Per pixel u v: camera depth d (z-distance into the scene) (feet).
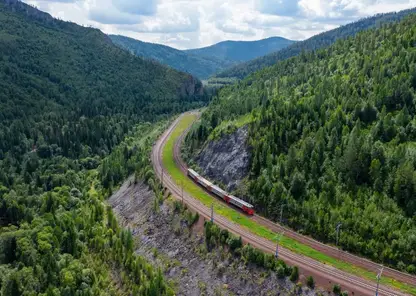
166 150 592.60
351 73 508.94
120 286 320.09
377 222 301.02
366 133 378.32
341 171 350.02
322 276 272.10
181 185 456.04
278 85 650.43
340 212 319.06
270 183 376.48
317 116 423.23
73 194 511.40
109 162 581.94
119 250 348.79
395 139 356.79
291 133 412.98
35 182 552.00
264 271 288.10
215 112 606.14
